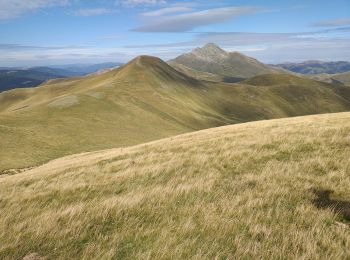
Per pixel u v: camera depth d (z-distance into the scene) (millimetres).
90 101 114125
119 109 116188
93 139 83062
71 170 19953
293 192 10078
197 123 146125
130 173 14844
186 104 177125
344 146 16547
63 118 93312
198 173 13859
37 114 94062
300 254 6402
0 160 58250
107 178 14750
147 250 6641
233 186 11273
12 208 10906
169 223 7938
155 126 112375
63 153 69750
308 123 29656
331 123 28266
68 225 8133
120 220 8422
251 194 10008
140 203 9562
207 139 25781
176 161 16547
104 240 7238
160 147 25109
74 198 11711
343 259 6227
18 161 59656
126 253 6691
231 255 6316
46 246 7207
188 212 8656
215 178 12484
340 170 12297
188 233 7359
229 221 7863
